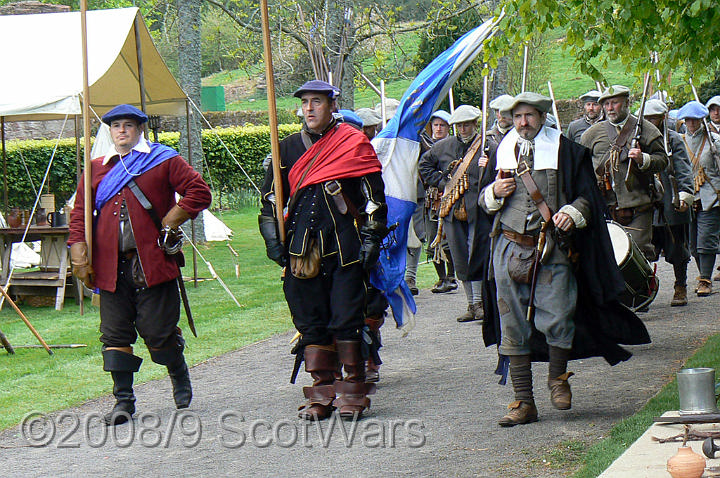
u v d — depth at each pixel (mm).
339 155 7242
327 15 18562
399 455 6316
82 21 7793
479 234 7402
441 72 9227
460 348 9898
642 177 10227
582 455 5980
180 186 7469
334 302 7203
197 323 12070
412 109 9062
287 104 48500
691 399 5543
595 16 7875
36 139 30000
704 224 12367
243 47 24266
